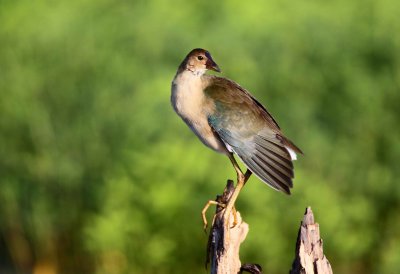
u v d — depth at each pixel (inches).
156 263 604.7
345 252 627.2
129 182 603.8
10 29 641.0
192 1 652.7
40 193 646.5
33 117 640.4
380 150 650.8
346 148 641.6
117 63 626.5
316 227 297.7
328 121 643.5
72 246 648.4
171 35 621.0
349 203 636.7
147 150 601.6
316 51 640.4
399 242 645.3
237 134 354.0
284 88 633.0
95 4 647.8
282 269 613.9
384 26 649.6
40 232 649.6
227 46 619.2
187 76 359.3
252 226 591.5
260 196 588.7
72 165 636.7
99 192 622.2
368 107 640.4
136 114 608.4
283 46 630.5
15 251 658.8
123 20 634.2
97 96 628.1
